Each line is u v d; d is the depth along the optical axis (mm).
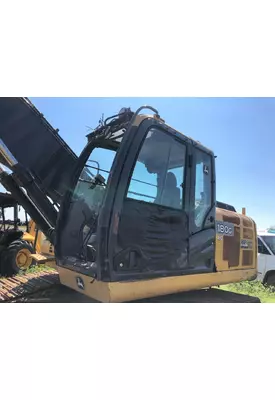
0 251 6461
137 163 2715
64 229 3381
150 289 2691
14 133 3797
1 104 3705
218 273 3551
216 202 3980
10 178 4016
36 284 3762
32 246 7102
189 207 3156
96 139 3406
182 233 3066
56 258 3238
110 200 2469
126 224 2576
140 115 2791
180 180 3133
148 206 2764
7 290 3547
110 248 2391
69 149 4230
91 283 2609
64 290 3646
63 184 4074
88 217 3176
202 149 3467
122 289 2461
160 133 2930
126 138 2656
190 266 3135
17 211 7039
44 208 3832
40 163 3965
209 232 3434
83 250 3020
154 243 2791
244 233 4254
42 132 4035
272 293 5773
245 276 4152
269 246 7348
